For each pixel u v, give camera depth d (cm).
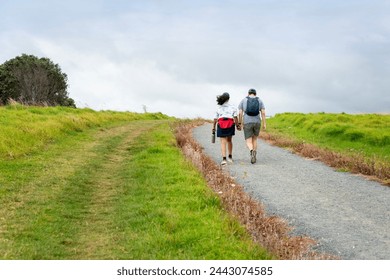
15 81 7712
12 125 1878
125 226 929
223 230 844
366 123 3067
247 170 1595
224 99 1703
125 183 1310
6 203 1059
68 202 1109
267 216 1045
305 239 901
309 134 2861
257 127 1742
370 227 982
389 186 1370
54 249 803
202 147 2097
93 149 1873
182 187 1179
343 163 1680
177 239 806
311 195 1249
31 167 1427
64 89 8550
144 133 2573
